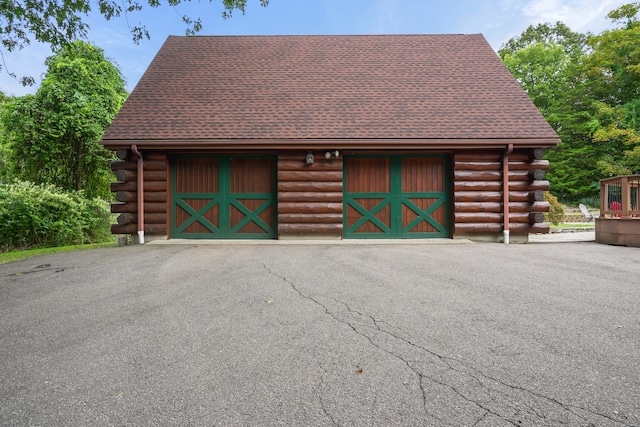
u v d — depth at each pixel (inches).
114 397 73.2
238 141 303.4
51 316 124.0
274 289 156.8
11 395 74.4
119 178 318.3
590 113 848.9
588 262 213.9
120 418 66.1
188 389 76.0
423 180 338.6
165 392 74.9
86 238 398.6
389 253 251.6
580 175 855.1
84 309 131.5
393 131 312.2
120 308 132.1
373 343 98.4
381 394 73.2
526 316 119.3
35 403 71.4
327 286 161.2
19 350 96.7
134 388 76.6
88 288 161.2
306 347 96.3
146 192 324.5
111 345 99.3
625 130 690.8
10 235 340.2
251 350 95.0
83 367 86.6
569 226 522.6
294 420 65.1
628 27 703.7
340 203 327.9
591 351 92.4
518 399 70.9
